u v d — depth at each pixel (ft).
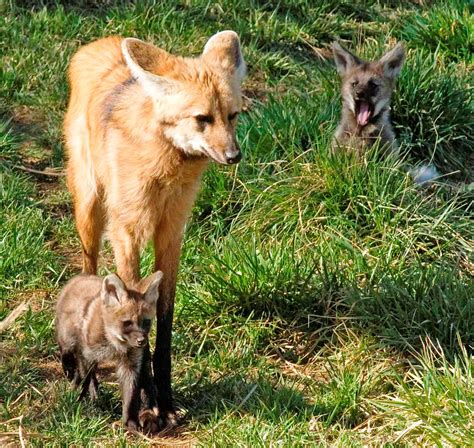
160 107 27.89
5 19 50.21
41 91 46.98
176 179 28.78
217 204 40.40
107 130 29.58
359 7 59.21
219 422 27.89
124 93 29.84
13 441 26.89
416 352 31.68
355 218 39.29
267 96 49.67
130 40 28.22
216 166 41.19
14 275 35.58
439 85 47.39
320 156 40.65
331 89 47.80
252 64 51.62
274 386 30.68
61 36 50.31
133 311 27.14
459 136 46.57
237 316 33.81
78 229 32.96
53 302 34.58
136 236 29.35
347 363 31.83
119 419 28.71
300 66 52.31
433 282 34.17
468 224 39.42
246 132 43.68
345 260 36.91
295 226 38.81
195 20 53.01
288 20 55.77
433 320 32.63
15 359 30.94
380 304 33.37
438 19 56.03
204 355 32.40
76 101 32.91
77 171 32.17
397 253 37.58
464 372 30.48
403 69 47.73
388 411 28.37
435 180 43.98
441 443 26.48
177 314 33.88
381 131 44.16
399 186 39.81
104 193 31.14
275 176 40.78
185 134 27.76
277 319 34.01
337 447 26.66
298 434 27.25
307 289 34.76
